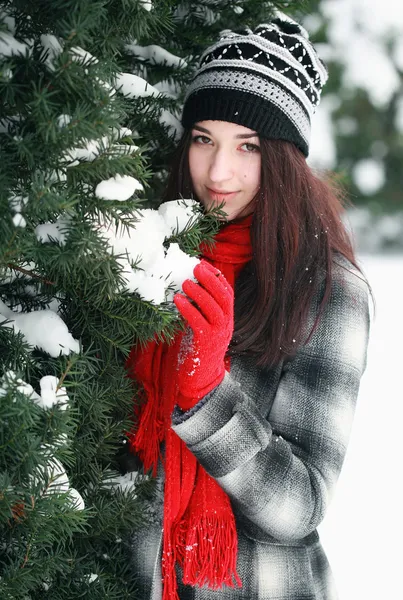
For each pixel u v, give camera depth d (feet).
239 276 4.83
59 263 3.26
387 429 11.31
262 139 4.66
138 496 4.46
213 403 4.05
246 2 4.98
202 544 4.35
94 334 3.90
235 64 4.57
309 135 4.99
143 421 4.54
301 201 4.83
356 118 23.47
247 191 4.75
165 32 4.78
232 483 4.14
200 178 4.77
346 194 6.08
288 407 4.57
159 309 3.71
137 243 3.73
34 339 3.58
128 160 3.30
